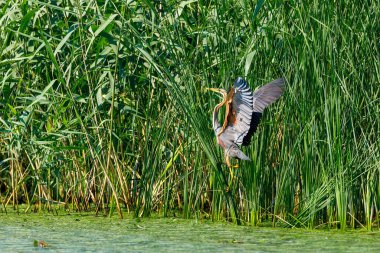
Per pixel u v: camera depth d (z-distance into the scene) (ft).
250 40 43.06
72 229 44.09
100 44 44.42
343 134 42.37
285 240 40.04
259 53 42.98
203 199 48.16
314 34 41.96
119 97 48.21
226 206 46.50
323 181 42.50
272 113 43.70
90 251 37.70
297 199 45.44
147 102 47.19
